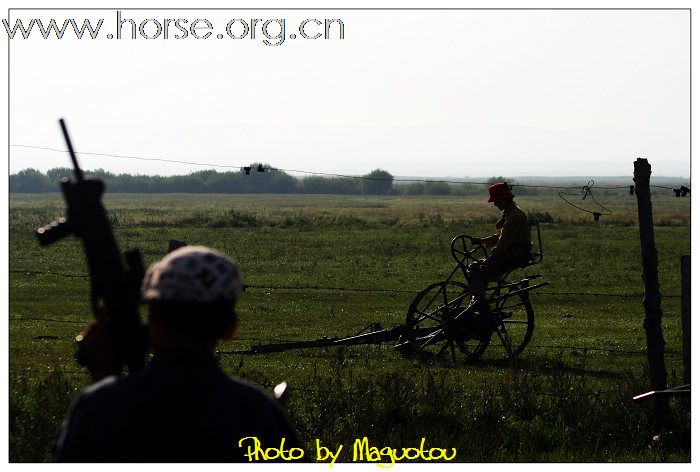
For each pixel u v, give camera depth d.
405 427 13.39
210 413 4.96
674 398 14.67
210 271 4.90
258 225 85.94
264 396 5.27
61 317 27.52
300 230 80.12
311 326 27.52
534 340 25.53
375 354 22.30
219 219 88.00
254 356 21.55
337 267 46.78
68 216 5.24
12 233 65.25
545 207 176.12
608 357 22.84
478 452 12.55
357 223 94.19
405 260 51.44
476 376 19.44
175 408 4.93
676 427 14.16
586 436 13.80
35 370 17.81
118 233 68.62
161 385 4.94
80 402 5.05
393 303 33.03
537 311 31.80
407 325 21.89
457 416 14.02
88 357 5.41
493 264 21.67
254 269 44.97
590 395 15.91
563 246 64.81
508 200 21.78
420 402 14.16
